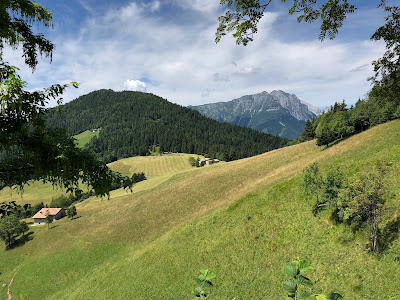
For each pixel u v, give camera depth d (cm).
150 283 2822
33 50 532
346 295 1497
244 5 424
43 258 5231
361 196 1697
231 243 2803
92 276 3866
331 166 3594
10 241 6525
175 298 2423
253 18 441
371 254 1669
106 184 520
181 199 5862
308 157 5653
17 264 5481
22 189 509
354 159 3494
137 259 3559
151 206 6078
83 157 496
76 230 6253
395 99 554
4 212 505
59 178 498
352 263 1702
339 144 5475
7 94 373
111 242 4944
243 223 3112
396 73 520
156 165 17675
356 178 1848
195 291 316
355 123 5931
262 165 6600
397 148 2912
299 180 3472
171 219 5144
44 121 471
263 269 2158
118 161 19400
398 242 1598
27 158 468
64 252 5147
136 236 4903
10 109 413
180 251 3200
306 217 2536
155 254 3419
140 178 13812
